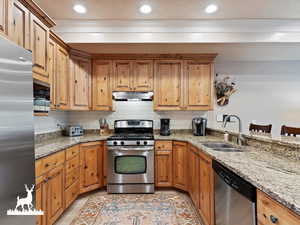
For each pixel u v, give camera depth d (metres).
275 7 2.40
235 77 3.84
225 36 2.77
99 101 3.34
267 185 0.97
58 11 2.47
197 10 2.46
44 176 1.82
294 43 2.82
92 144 2.95
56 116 3.18
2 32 1.46
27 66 1.33
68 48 2.96
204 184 2.02
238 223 1.24
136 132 3.58
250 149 1.98
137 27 2.77
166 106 3.37
